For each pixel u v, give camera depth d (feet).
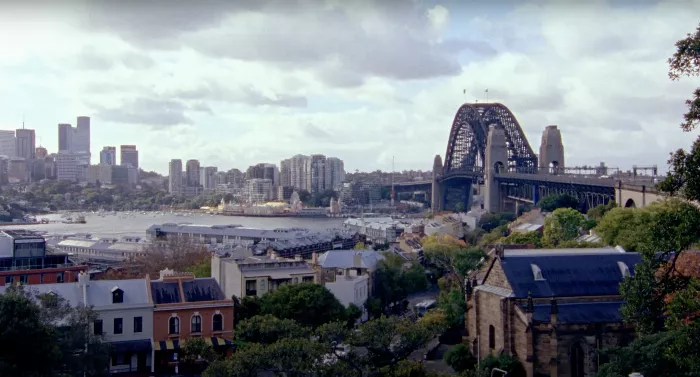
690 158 188.24
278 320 383.86
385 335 321.73
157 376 417.90
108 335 419.54
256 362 293.43
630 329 340.80
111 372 414.21
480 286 385.91
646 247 214.69
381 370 321.73
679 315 207.41
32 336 285.43
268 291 538.47
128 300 430.20
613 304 357.82
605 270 373.40
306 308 469.57
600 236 572.92
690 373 201.26
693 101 189.26
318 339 370.12
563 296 355.56
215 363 300.81
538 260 373.81
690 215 196.13
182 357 431.84
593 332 338.75
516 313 350.43
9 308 287.28
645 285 213.25
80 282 431.84
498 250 379.35
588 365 337.31
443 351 467.93
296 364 291.38
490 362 343.26
